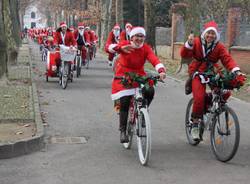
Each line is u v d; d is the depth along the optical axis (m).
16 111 10.98
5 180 6.73
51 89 16.22
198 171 7.18
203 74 8.18
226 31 24.97
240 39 24.19
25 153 8.05
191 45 8.15
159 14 49.47
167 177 6.88
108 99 14.14
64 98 14.18
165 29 50.16
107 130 9.98
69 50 16.50
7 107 11.52
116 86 8.15
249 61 22.16
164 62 30.25
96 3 54.78
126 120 8.27
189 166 7.44
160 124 10.72
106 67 26.55
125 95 8.06
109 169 7.26
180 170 7.23
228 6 26.77
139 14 36.78
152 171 7.17
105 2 46.59
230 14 24.25
